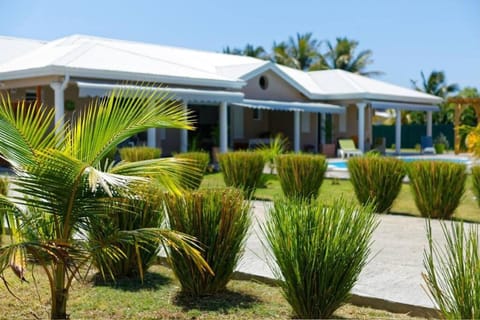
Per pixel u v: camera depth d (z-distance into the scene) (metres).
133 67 21.31
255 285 6.20
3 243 7.28
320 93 31.50
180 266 5.67
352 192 15.29
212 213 5.64
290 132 31.80
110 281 6.29
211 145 27.28
